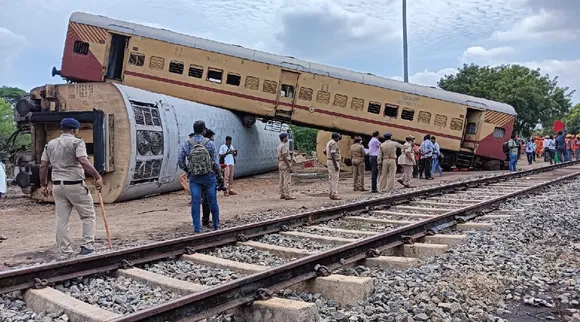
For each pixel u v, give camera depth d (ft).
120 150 47.52
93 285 18.53
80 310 14.99
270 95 79.56
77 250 26.11
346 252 20.58
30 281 17.62
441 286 17.71
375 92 83.46
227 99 78.38
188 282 18.34
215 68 77.77
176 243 22.99
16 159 50.75
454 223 30.19
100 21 74.43
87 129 48.16
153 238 29.27
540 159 144.36
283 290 17.37
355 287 16.80
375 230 30.40
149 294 17.61
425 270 19.86
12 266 22.65
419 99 85.30
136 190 49.49
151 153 50.39
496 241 25.49
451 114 86.48
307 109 81.10
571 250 23.98
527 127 176.76
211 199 30.81
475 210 34.01
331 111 82.07
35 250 26.53
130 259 20.99
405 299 16.49
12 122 137.80
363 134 84.74
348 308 16.28
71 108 48.93
